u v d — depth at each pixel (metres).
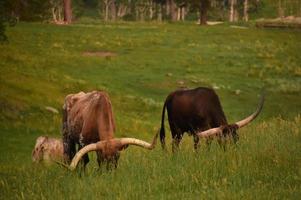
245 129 34.00
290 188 18.48
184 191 20.16
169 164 23.62
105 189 20.97
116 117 55.34
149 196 19.78
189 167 22.67
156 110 61.12
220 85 73.56
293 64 89.19
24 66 72.62
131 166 23.97
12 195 22.19
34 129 48.53
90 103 24.80
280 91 72.12
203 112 29.84
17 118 50.12
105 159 22.31
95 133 24.30
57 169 25.84
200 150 25.83
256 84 75.62
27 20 124.19
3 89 56.88
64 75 70.19
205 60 87.88
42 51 85.56
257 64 87.50
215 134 25.95
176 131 32.06
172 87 72.38
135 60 85.50
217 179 20.88
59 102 57.59
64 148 26.73
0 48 81.31
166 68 81.50
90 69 78.12
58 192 21.30
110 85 70.00
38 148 34.19
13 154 40.75
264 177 20.45
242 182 20.11
